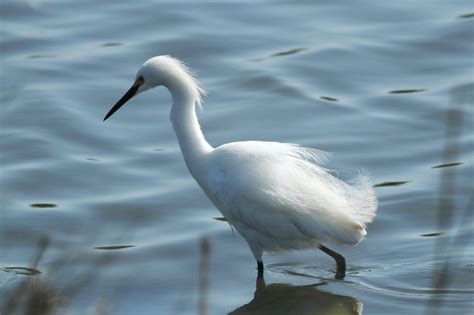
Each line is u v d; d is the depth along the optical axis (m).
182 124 13.98
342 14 22.59
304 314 12.30
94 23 22.20
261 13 22.64
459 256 13.51
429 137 17.81
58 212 15.50
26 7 22.73
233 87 19.73
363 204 13.18
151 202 15.88
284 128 18.31
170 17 22.41
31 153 17.44
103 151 17.66
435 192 15.74
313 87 19.70
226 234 14.80
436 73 20.16
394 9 22.67
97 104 19.16
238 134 18.16
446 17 22.16
